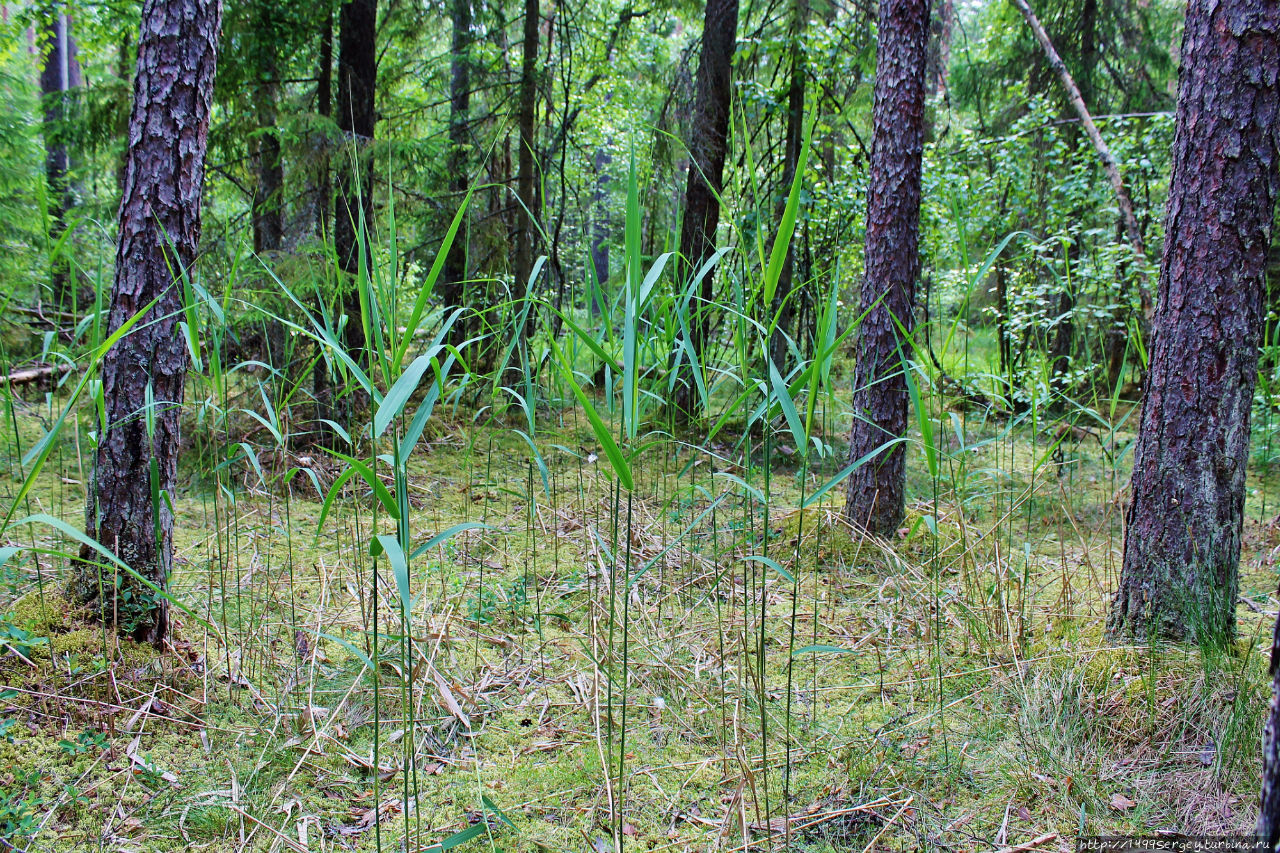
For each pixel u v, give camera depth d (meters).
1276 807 1.06
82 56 7.27
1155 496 2.42
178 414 2.40
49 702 2.10
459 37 6.57
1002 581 3.11
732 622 2.89
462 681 2.46
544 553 3.59
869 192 3.59
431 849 1.46
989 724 2.22
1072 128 7.55
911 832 1.81
